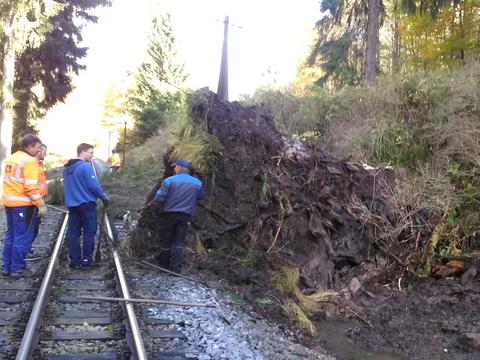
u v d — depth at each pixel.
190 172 8.39
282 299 6.98
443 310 7.21
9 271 6.94
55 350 4.59
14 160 7.01
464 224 8.55
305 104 13.94
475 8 15.84
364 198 8.76
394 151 10.25
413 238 8.42
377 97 11.41
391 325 6.79
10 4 17.38
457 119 9.16
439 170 8.94
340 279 8.08
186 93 8.88
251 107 9.17
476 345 6.03
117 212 12.73
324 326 6.72
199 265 7.84
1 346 4.56
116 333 5.03
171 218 7.55
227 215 8.36
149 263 7.76
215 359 4.65
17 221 6.99
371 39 16.55
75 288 6.45
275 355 5.10
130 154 28.55
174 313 5.70
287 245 8.20
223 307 6.21
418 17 16.83
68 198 7.50
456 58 16.05
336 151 11.19
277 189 8.33
